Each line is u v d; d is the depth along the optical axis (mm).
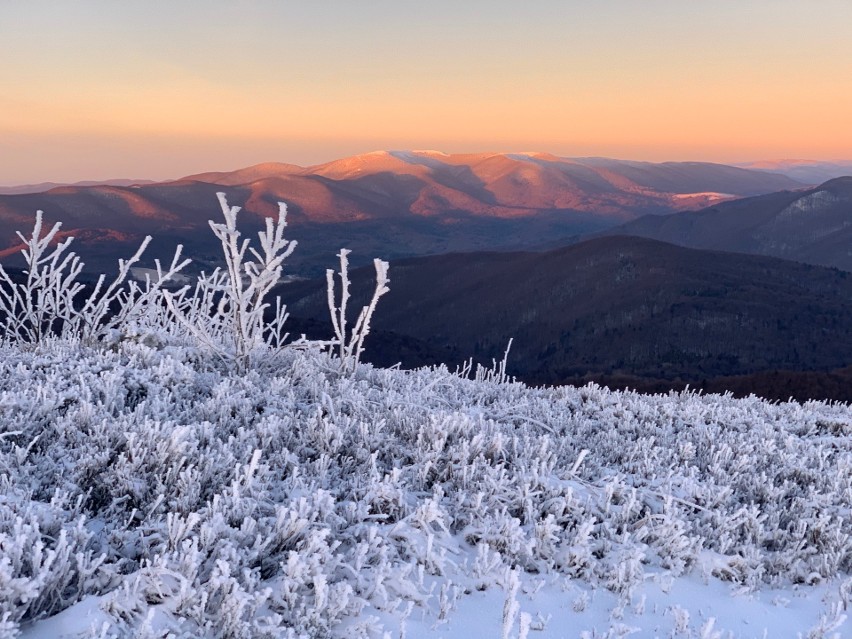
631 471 5520
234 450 4332
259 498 3607
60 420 4215
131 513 3389
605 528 4184
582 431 6586
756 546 4344
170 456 3838
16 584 2449
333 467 4520
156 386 5336
